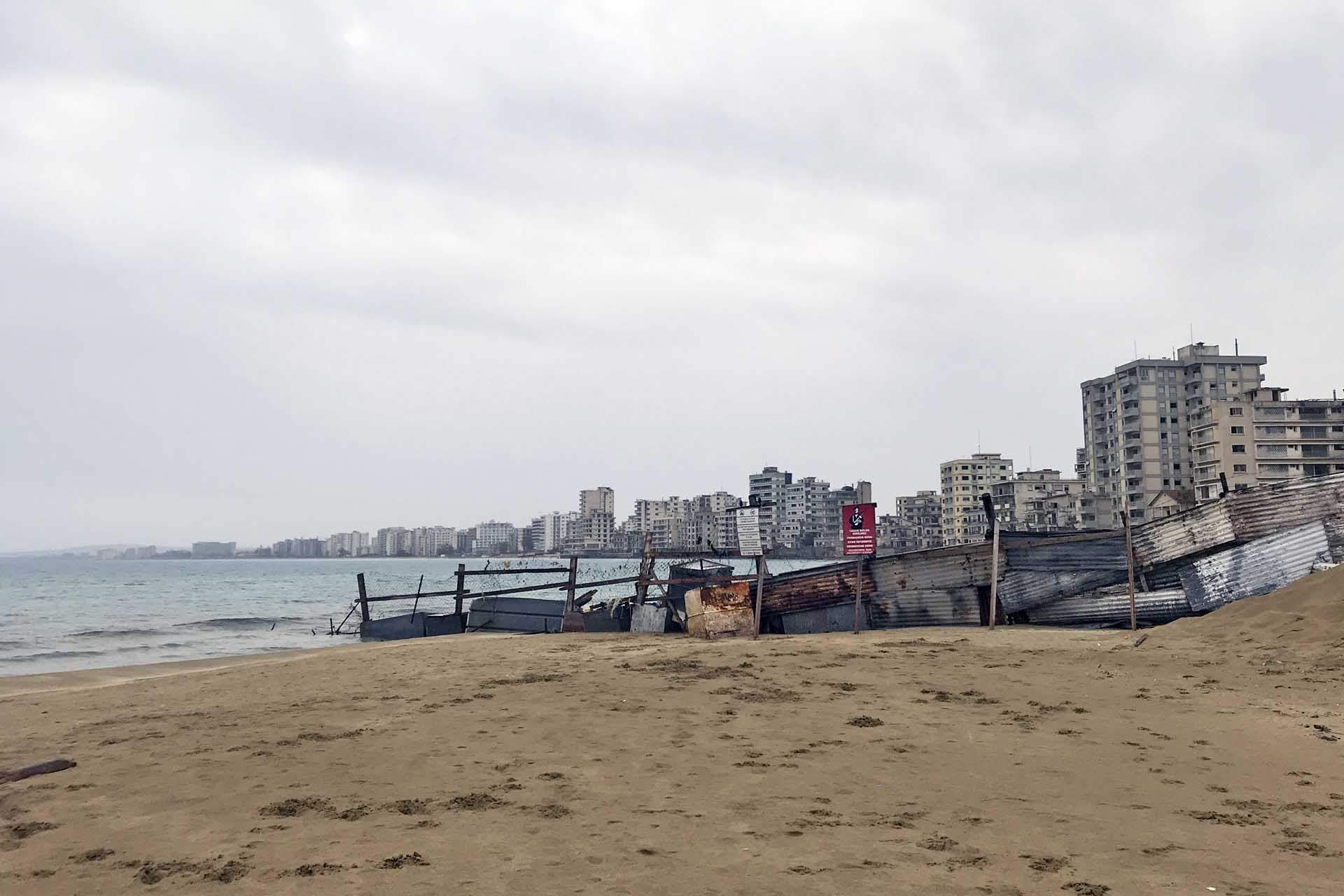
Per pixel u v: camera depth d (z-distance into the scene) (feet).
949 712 39.29
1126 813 23.39
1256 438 360.89
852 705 41.50
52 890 18.66
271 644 129.39
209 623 172.65
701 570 118.42
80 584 444.55
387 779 28.27
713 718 38.70
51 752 35.40
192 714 44.98
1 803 26.58
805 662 59.41
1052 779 27.17
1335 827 21.95
